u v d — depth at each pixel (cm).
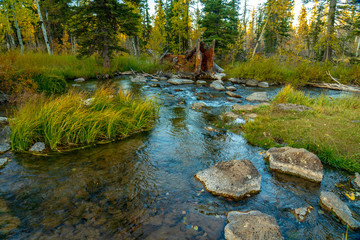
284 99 971
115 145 550
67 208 309
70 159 464
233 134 649
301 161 423
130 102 824
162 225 284
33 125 527
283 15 2388
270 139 588
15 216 288
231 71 2083
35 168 418
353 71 1585
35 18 2722
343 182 399
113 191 355
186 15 2812
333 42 2241
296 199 348
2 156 461
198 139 603
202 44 1980
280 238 253
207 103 1063
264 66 1752
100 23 1777
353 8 1950
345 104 922
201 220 296
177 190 365
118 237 260
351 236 272
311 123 685
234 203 336
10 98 901
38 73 1138
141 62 2466
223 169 391
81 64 1934
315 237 271
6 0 2070
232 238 255
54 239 253
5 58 1220
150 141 582
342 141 542
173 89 1404
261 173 429
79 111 604
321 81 1617
